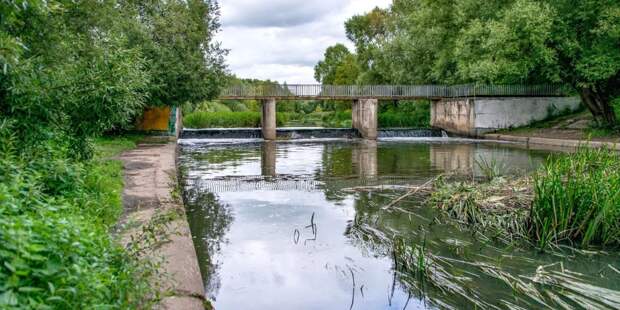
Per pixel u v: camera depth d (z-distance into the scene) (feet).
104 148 46.26
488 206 24.45
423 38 104.68
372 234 22.52
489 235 21.95
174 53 62.13
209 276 17.58
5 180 11.60
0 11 12.36
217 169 47.57
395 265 18.06
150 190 25.82
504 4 74.79
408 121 126.72
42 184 13.65
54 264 7.75
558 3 67.82
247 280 17.17
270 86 93.76
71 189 17.01
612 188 20.51
